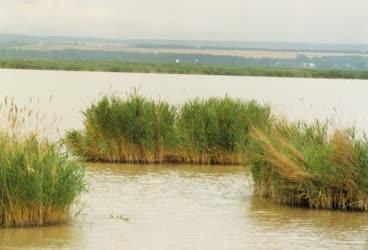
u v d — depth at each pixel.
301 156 24.25
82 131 34.78
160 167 32.00
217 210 23.44
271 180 24.84
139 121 33.06
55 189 20.52
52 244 18.80
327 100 86.00
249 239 19.88
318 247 19.22
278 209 23.75
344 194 23.77
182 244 19.23
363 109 71.56
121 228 20.70
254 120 33.22
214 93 91.50
